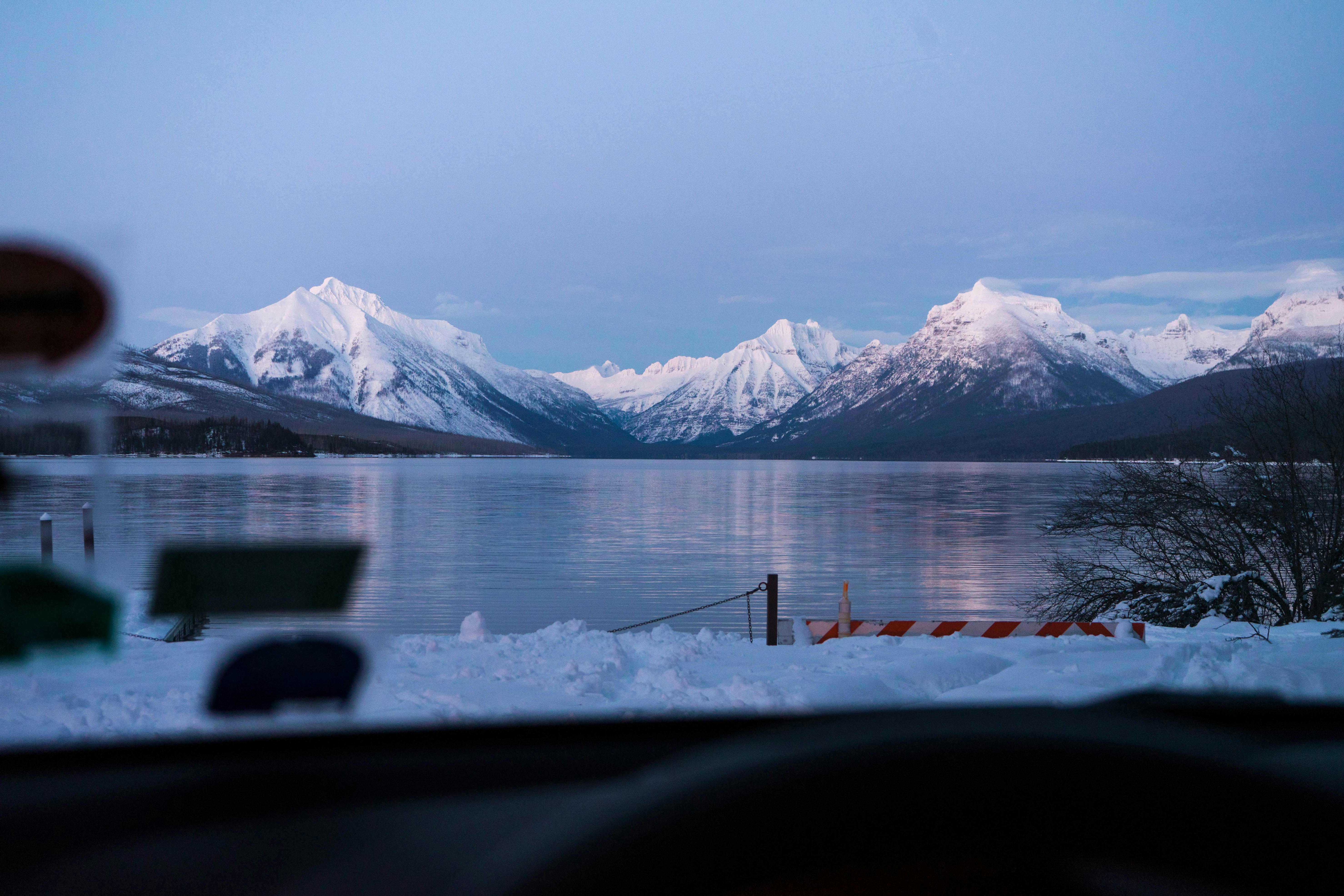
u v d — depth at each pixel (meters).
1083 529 16.08
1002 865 0.88
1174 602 14.03
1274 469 14.61
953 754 0.91
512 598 20.92
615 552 32.16
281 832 1.42
